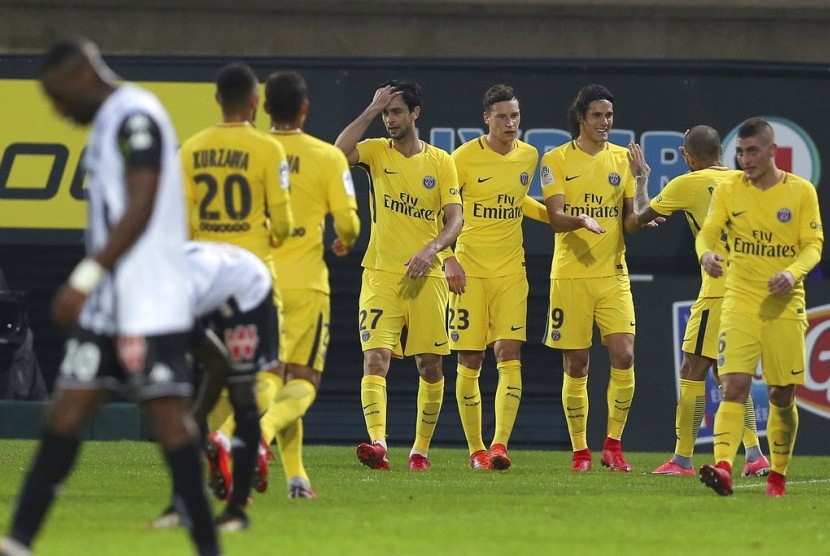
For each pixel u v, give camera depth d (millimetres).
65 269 41219
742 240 24469
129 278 13812
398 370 41562
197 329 17500
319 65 40531
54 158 40844
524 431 41219
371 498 22922
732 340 24531
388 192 30312
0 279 40531
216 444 18672
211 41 45812
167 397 14227
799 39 46000
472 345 31734
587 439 39688
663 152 40781
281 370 21438
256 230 20203
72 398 14109
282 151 20281
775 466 25406
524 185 31734
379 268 30516
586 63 40688
